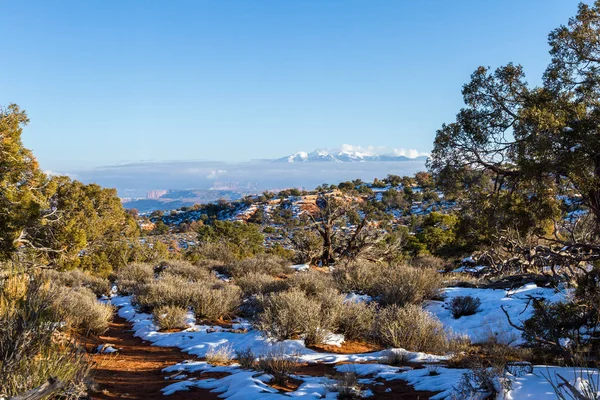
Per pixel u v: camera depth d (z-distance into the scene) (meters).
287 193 155.12
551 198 8.92
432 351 9.54
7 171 17.41
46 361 5.46
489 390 5.21
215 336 11.77
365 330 11.40
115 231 39.84
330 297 12.60
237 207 152.25
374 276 17.61
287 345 10.24
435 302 14.84
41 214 20.41
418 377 6.88
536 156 8.36
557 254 8.73
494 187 10.23
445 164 10.52
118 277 24.95
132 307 17.17
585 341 7.37
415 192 127.06
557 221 9.05
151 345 11.46
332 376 7.33
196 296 15.11
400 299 14.36
